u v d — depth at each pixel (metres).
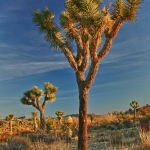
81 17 8.05
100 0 8.76
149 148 7.61
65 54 8.55
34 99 21.62
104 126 21.86
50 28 8.83
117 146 10.08
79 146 8.19
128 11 8.14
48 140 13.48
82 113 8.27
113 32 8.26
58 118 22.39
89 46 8.29
